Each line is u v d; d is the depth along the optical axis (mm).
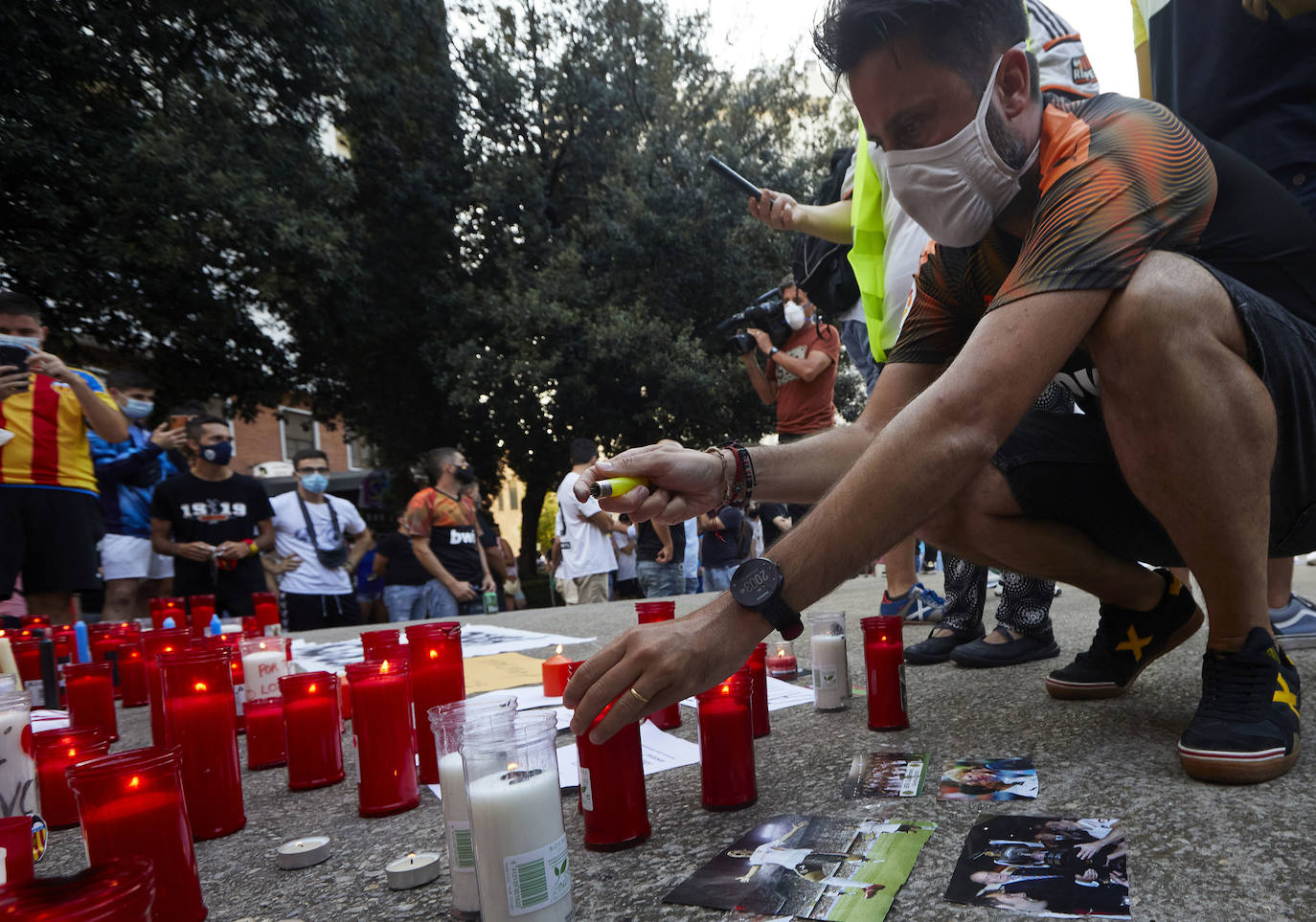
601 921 1058
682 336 13219
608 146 14898
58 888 654
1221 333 1315
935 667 2580
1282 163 1790
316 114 12820
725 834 1316
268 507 5477
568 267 13477
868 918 991
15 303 3838
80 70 9750
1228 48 1852
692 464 1671
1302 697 1812
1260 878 1014
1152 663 2275
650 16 15234
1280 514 1529
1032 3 1990
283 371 13453
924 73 1319
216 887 1299
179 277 10680
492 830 977
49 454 3877
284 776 1972
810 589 1176
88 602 5812
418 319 13773
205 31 11516
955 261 1743
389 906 1180
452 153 13984
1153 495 1409
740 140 14734
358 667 1621
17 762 1627
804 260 3729
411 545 6438
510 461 14945
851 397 15156
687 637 1168
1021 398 1222
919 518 1188
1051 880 1047
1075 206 1291
